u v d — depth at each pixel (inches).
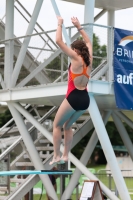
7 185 768.3
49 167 785.6
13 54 759.1
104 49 684.7
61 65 702.5
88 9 674.8
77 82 394.0
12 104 758.5
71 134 412.8
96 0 826.2
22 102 770.8
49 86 692.7
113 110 844.0
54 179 833.5
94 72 686.5
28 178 770.8
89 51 406.0
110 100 716.7
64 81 710.5
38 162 745.6
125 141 876.6
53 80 746.2
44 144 837.8
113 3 845.8
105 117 839.7
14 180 801.6
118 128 871.1
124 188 660.7
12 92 746.2
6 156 769.6
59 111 399.9
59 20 395.5
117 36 667.4
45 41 755.4
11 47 751.7
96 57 679.7
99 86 658.2
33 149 750.5
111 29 674.8
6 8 785.6
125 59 671.8
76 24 414.0
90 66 397.7
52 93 688.4
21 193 755.4
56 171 518.0
